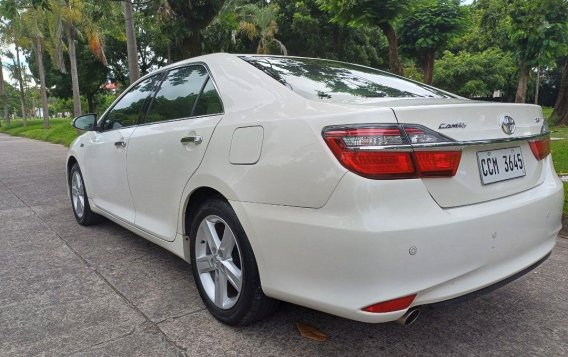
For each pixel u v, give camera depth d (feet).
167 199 9.94
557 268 11.35
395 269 5.97
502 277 7.06
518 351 7.70
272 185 7.04
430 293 6.31
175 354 7.68
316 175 6.43
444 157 6.40
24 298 9.94
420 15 36.76
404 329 8.43
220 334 8.29
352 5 28.35
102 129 13.88
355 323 8.62
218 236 8.70
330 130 6.39
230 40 69.92
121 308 9.40
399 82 10.07
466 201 6.74
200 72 9.89
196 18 28.96
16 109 265.75
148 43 88.48
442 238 6.23
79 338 8.22
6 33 87.97
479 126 7.00
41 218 17.29
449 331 8.36
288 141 6.88
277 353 7.67
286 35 87.76
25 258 12.57
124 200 12.21
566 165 23.25
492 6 63.77
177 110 10.16
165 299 9.80
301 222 6.61
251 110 7.94
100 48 63.87
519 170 7.81
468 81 112.78
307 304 6.77
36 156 44.50
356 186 6.06
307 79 8.64
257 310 7.92
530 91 152.87
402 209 6.10
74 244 13.80
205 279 9.02
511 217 7.14
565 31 43.42
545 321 8.71
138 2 31.81
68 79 105.19
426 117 6.43
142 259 12.36
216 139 8.29
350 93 8.19
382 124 6.16
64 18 63.00
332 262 6.30
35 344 8.04
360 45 92.22
